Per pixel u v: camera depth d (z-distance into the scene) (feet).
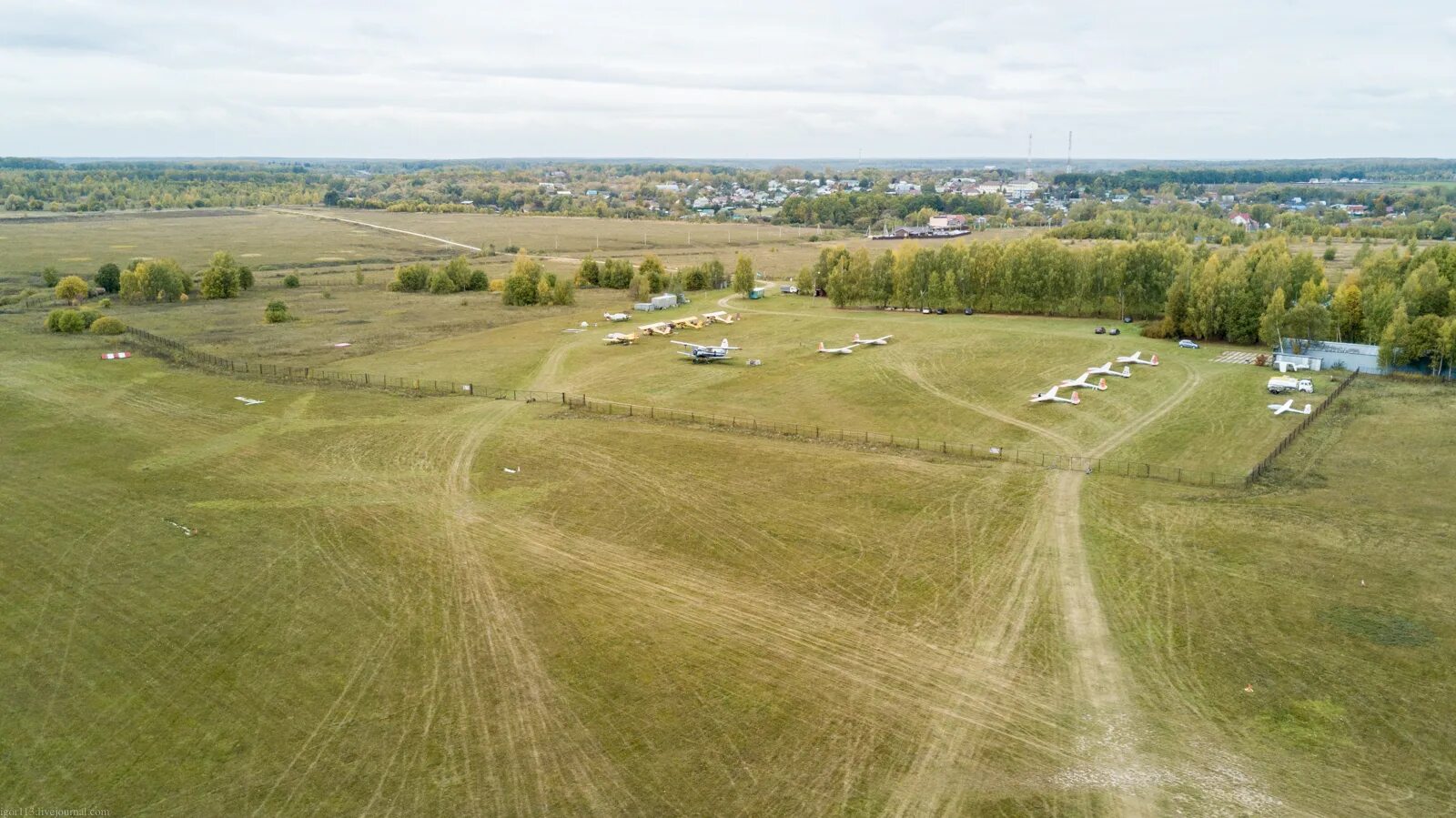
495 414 255.70
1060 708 115.34
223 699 117.29
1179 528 171.42
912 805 97.66
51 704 115.96
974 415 254.47
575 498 189.67
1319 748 106.73
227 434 234.58
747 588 148.77
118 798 98.43
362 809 96.68
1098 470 205.57
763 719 113.19
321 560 159.63
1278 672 122.21
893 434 236.63
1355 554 158.20
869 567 155.94
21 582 150.00
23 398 266.77
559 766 103.91
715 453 219.20
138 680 121.80
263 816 95.55
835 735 109.91
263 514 180.55
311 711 114.73
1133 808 97.55
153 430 237.45
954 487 194.80
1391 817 95.45
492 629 135.44
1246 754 105.91
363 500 188.24
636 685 120.67
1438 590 144.46
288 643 131.13
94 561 158.10
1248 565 154.61
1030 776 102.58
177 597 145.28
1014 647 129.70
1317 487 192.95
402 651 129.18
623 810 96.63
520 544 166.61
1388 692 116.98
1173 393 275.39
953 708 115.55
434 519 178.60
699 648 130.00
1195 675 121.90
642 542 167.02
